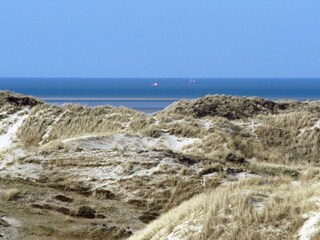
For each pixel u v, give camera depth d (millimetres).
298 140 184750
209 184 117438
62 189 114250
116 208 105625
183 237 65250
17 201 100375
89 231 88188
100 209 103562
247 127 194000
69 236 85812
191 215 69875
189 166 126438
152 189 115875
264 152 174750
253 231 61875
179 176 120750
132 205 109875
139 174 122375
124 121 192000
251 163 143000
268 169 137625
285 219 63156
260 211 65750
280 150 178750
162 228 72000
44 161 129625
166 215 79000
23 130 193750
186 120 188625
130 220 99188
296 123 194125
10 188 107625
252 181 104062
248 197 69688
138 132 170000
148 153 131750
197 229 65688
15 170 125312
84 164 127375
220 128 183500
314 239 57500
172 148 164500
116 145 149750
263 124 195125
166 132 175625
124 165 125625
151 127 175875
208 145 167875
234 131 185875
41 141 186000
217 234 63312
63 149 136375
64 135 186125
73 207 101062
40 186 113625
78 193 113375
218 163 128125
